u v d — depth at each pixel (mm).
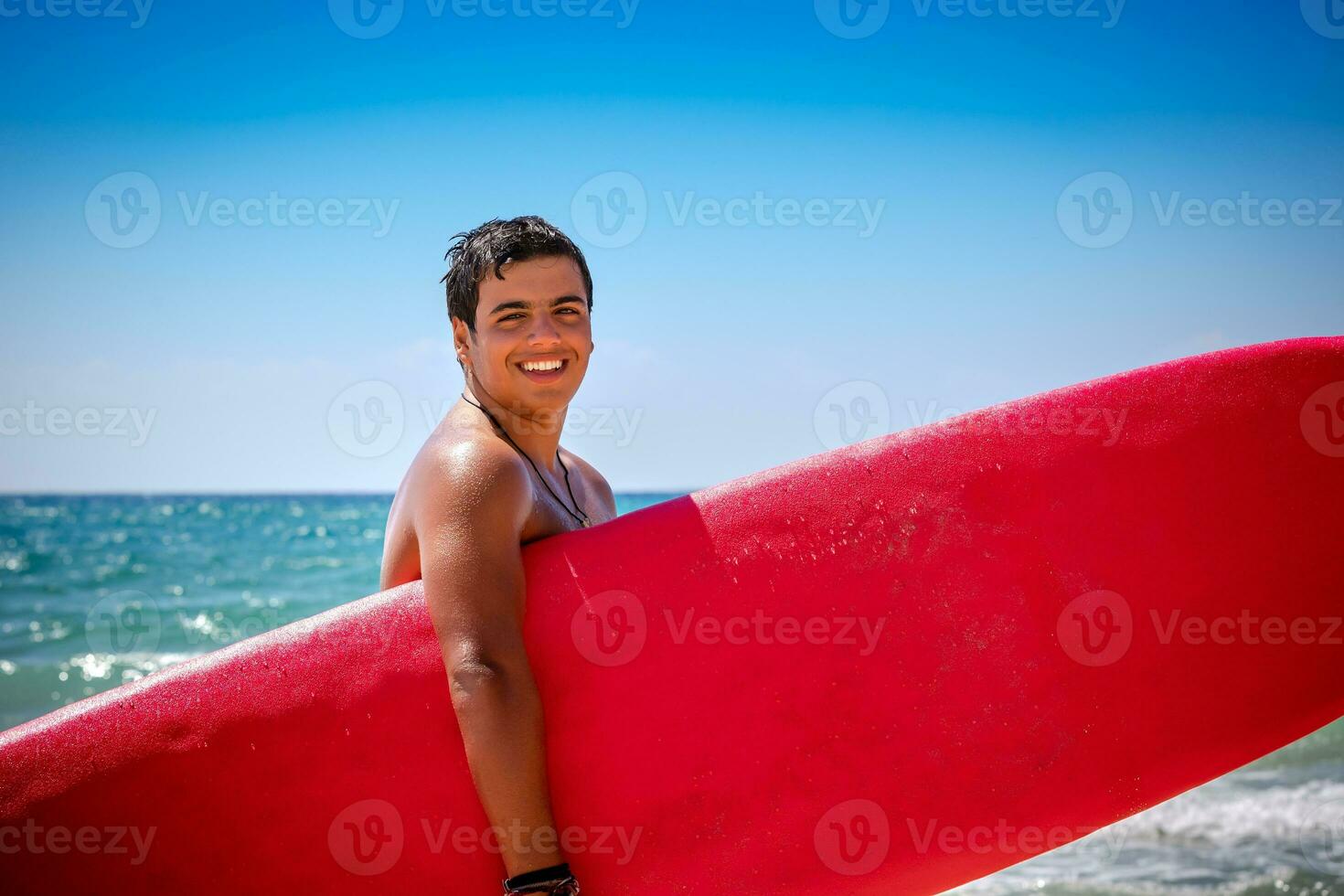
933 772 1769
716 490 1908
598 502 2252
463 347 1914
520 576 1635
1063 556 1830
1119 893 4559
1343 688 1857
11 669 11641
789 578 1800
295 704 1714
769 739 1736
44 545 24984
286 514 40344
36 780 1699
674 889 1691
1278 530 1854
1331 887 4590
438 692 1698
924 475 1883
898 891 1817
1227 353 1971
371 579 19094
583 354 1869
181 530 30469
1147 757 1819
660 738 1707
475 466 1635
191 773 1697
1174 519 1846
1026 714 1795
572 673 1699
